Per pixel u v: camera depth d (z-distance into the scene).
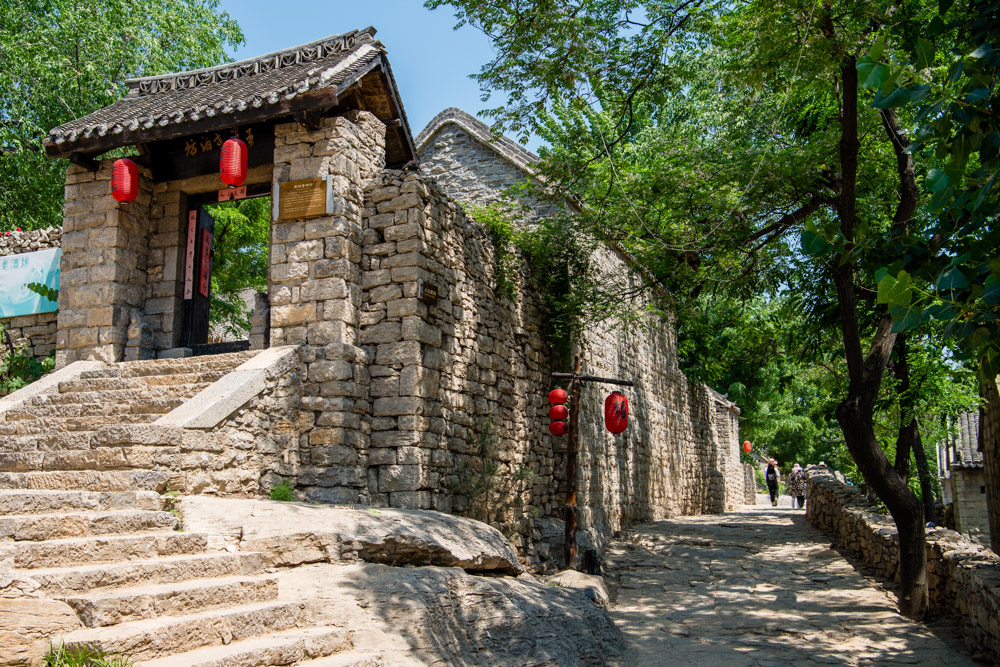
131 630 4.02
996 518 9.70
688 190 11.70
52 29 16.12
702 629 8.53
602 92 9.89
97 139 9.45
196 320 10.16
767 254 12.50
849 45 8.66
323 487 8.10
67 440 7.09
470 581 6.43
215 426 7.24
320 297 8.70
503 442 10.88
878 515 12.08
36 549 4.42
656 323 18.75
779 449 38.75
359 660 4.75
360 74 9.22
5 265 10.99
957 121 4.86
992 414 9.76
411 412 8.61
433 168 14.94
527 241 12.23
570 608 7.26
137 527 5.38
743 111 11.69
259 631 4.74
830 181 11.14
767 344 17.44
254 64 10.75
